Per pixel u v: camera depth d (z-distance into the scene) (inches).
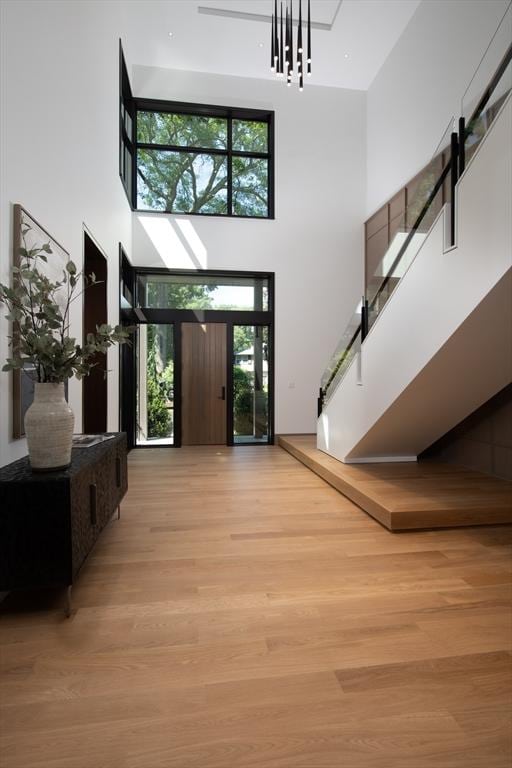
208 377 295.4
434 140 230.2
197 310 292.5
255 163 304.2
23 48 105.6
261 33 254.8
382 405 158.6
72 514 82.7
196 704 60.0
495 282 102.3
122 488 134.6
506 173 98.8
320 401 234.7
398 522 126.7
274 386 298.2
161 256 285.6
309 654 71.1
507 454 164.6
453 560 107.9
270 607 85.9
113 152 211.8
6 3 96.7
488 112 107.3
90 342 96.9
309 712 58.6
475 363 132.3
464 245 113.1
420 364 133.4
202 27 250.2
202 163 298.8
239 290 300.0
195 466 223.6
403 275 143.7
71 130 142.6
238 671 66.9
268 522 135.9
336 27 251.9
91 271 195.2
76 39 146.6
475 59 199.5
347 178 305.3
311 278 301.6
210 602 87.8
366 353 171.6
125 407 267.7
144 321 287.1
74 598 89.5
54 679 65.1
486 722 57.1
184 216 288.2
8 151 97.7
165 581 96.9
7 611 84.7
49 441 85.7
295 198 300.2
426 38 234.2
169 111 294.0
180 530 128.8
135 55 274.5
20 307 87.2
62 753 52.2
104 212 190.9
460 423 189.5
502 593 91.7
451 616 82.8
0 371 94.2
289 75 208.8
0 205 94.1
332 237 303.9
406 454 199.9
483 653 71.6
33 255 97.4
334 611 84.4
